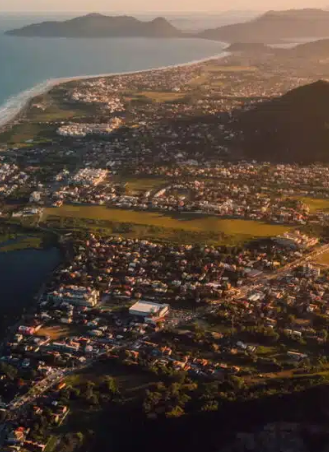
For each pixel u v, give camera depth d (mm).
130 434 186500
